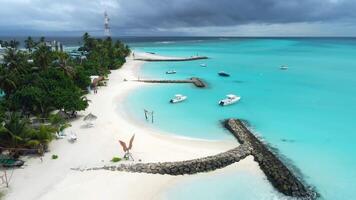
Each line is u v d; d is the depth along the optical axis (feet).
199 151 121.90
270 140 137.59
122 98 208.64
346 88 242.37
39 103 146.72
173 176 104.68
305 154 123.65
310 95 219.41
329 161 117.80
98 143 128.47
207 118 166.09
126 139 133.39
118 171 105.81
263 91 233.35
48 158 114.21
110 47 397.39
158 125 153.69
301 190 96.27
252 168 110.22
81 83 214.07
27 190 94.32
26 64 202.08
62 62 213.87
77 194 92.94
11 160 108.37
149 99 207.41
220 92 229.86
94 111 175.11
